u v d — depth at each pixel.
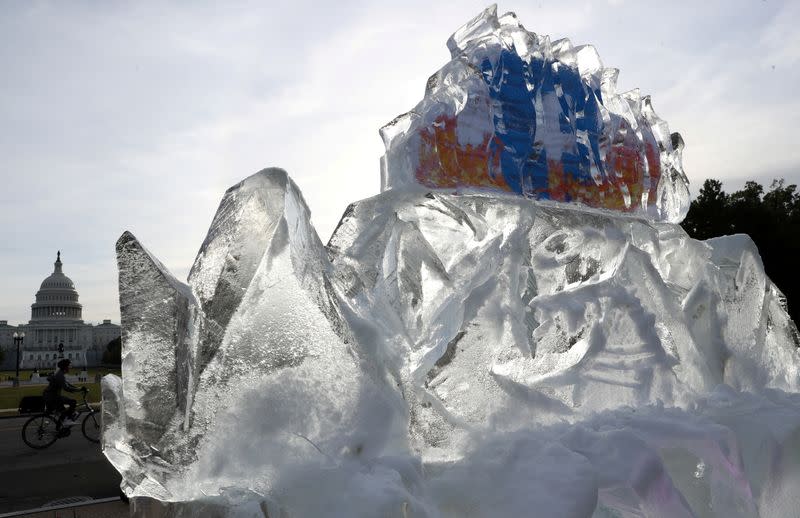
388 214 1.61
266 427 1.26
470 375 1.57
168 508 1.21
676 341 2.14
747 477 1.86
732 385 2.33
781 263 22.64
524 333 1.68
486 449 1.48
